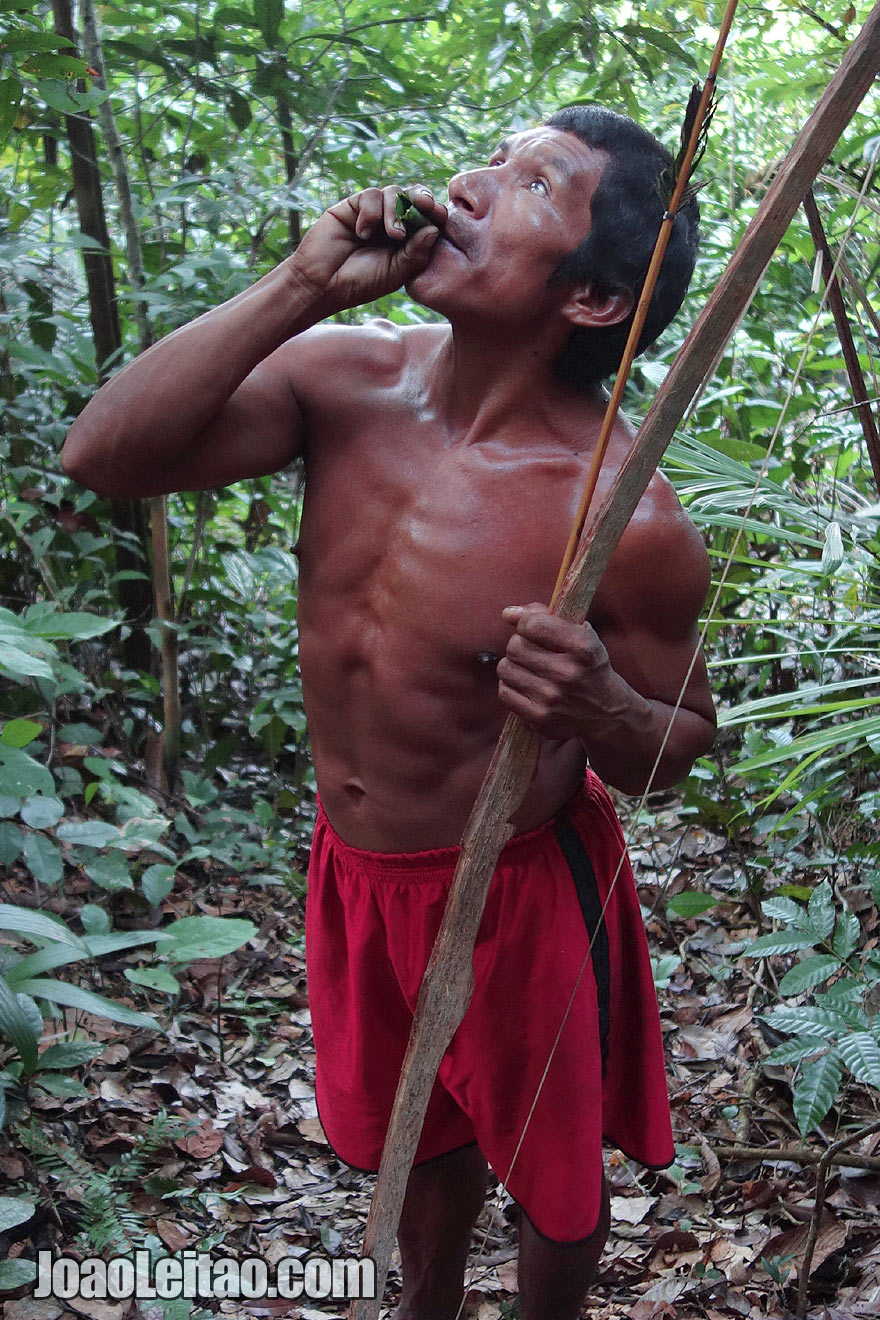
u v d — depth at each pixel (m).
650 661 1.37
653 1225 2.07
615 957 1.57
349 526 1.43
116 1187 2.07
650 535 1.32
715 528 3.15
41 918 1.96
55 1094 2.07
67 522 3.18
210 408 1.35
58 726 3.20
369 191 1.31
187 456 1.41
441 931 1.13
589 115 1.31
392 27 3.55
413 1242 1.74
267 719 3.18
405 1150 1.15
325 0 3.66
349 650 1.46
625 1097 1.64
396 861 1.49
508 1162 1.54
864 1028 1.92
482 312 1.29
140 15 3.16
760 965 2.60
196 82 3.08
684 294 1.37
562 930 1.48
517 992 1.49
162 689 3.42
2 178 3.81
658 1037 1.63
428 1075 1.14
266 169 3.69
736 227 3.32
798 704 2.80
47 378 3.39
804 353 1.27
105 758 2.93
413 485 1.40
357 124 3.04
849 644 2.71
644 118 3.81
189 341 1.34
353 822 1.53
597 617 1.36
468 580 1.36
